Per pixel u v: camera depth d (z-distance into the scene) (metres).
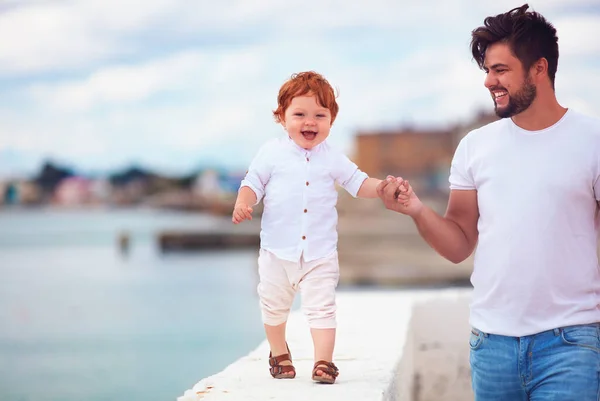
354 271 35.69
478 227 3.01
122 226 118.31
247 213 3.20
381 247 43.72
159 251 65.56
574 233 2.82
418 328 5.54
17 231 114.25
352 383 3.20
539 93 2.87
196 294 36.50
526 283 2.82
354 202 59.44
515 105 2.87
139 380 16.42
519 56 2.84
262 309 3.33
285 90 3.30
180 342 22.34
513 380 2.87
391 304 5.73
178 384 15.86
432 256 39.97
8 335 24.45
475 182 3.01
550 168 2.83
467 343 5.50
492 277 2.90
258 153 3.37
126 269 52.34
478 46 2.96
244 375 3.40
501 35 2.86
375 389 3.07
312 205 3.22
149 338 23.22
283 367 3.32
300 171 3.24
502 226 2.88
